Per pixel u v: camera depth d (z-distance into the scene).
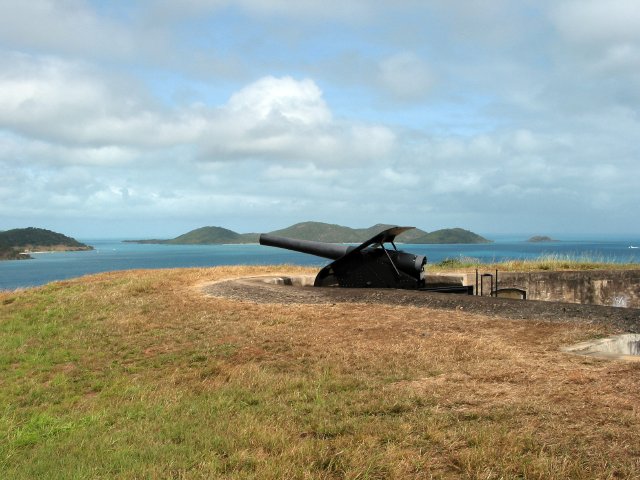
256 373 7.87
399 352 8.49
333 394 6.60
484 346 8.52
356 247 14.12
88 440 5.80
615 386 6.03
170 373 8.64
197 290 14.77
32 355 10.38
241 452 4.84
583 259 22.03
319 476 4.30
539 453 4.43
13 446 5.96
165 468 4.76
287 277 17.19
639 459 4.27
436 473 4.24
